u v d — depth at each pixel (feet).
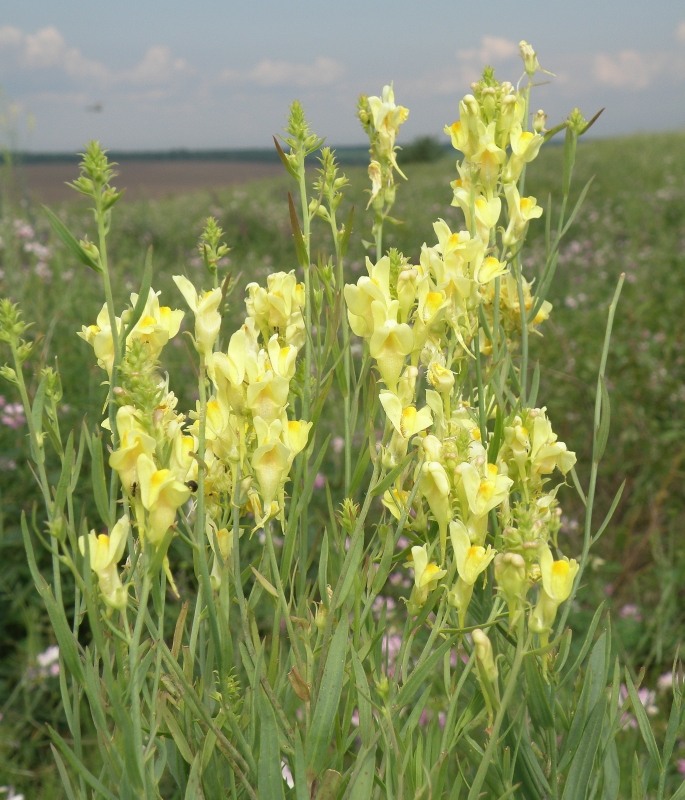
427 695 0.90
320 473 2.72
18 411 2.84
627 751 1.77
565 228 1.17
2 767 1.88
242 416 0.85
